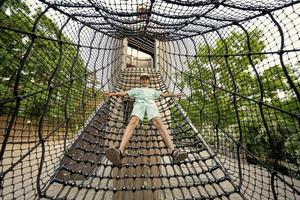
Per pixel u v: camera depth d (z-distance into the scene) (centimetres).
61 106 491
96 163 365
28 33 325
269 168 316
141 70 1010
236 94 404
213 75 538
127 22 443
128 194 538
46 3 346
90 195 660
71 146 407
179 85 851
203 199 296
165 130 383
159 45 1113
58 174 334
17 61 374
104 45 817
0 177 263
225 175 352
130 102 725
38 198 291
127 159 542
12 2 332
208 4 307
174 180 748
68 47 539
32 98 411
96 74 712
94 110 594
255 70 372
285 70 320
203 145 457
